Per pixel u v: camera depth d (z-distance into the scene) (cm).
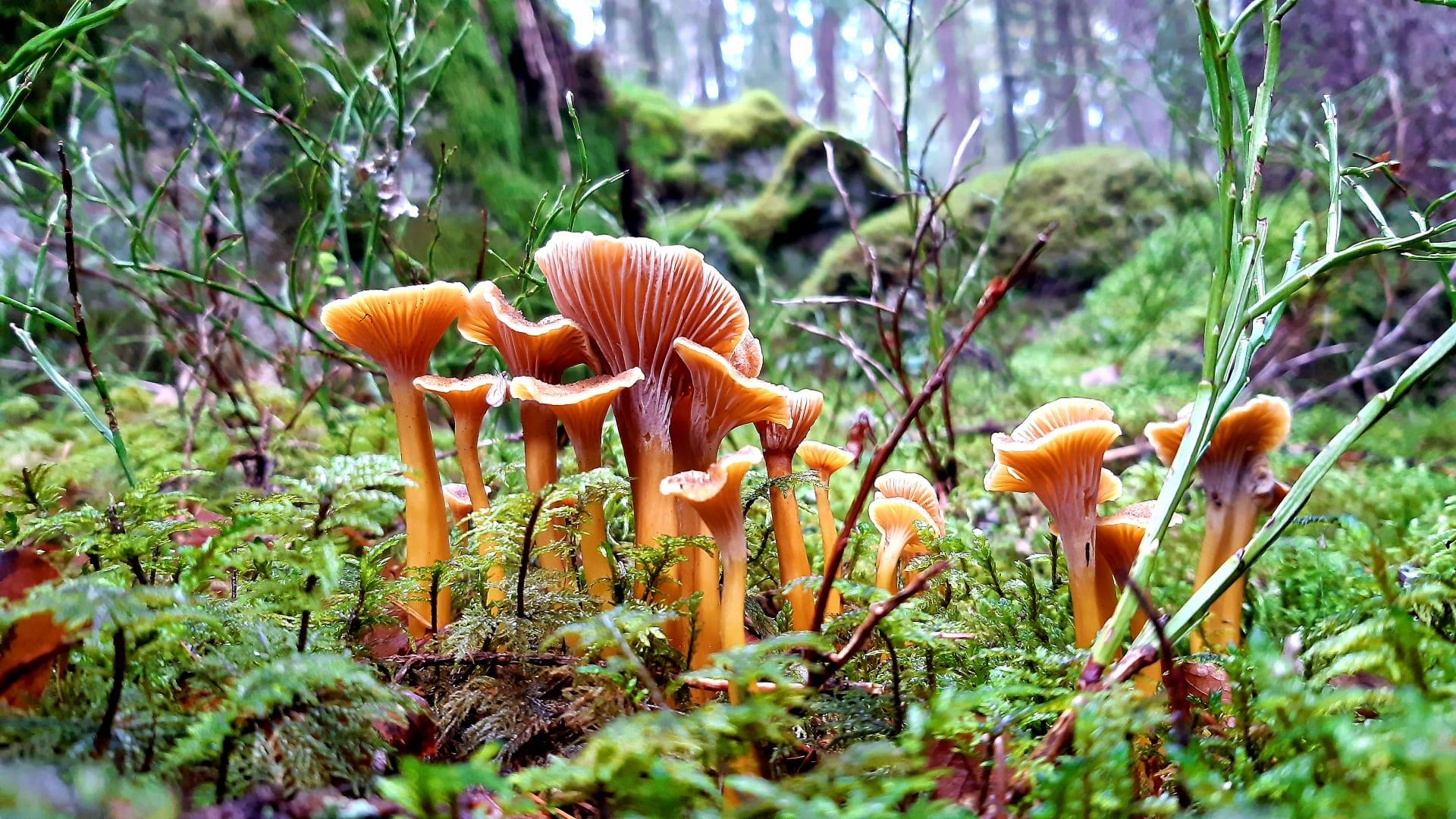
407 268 35
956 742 15
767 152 101
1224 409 17
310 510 18
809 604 20
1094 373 72
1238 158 18
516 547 19
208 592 21
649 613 17
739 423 20
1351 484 36
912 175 35
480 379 20
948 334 70
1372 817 11
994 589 22
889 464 44
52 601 13
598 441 20
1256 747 15
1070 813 14
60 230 45
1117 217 98
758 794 12
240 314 53
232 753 14
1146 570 16
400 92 33
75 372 49
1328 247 18
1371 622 15
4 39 50
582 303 20
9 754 13
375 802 14
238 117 55
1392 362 54
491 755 13
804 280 94
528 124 74
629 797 13
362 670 14
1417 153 66
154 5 53
